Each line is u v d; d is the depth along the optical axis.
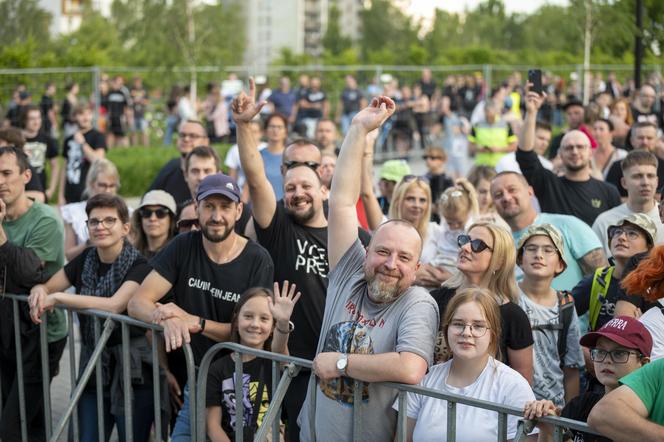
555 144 11.08
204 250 5.39
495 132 13.68
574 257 6.30
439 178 10.57
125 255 5.78
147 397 5.58
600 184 7.77
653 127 8.96
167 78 24.56
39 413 6.53
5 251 5.85
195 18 25.97
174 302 5.43
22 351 6.04
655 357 4.57
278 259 5.68
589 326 5.46
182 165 8.67
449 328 4.27
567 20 25.48
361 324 4.28
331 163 8.01
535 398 4.60
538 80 7.72
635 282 4.30
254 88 5.48
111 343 5.55
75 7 55.09
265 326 5.01
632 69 24.48
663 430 3.35
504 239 5.03
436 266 6.89
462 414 4.21
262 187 5.61
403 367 3.96
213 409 5.03
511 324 4.78
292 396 5.39
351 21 74.06
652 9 16.19
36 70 20.47
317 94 22.77
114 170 8.20
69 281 5.99
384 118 4.70
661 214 5.40
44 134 12.88
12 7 40.09
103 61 29.80
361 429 4.14
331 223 4.63
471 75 24.97
